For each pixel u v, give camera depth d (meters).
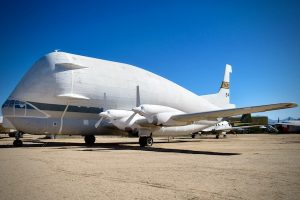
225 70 31.97
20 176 7.31
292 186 6.20
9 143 23.02
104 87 21.06
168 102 25.23
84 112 20.16
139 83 23.50
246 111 15.60
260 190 5.83
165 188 6.01
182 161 10.59
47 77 19.16
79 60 20.84
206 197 5.28
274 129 65.56
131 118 18.83
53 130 19.19
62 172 7.96
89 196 5.31
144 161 10.57
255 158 11.70
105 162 10.25
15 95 18.80
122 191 5.72
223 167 8.99
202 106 27.98
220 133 42.81
